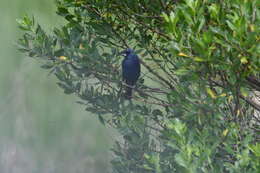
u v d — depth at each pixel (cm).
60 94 2144
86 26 1130
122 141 1850
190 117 880
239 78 834
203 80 854
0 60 2314
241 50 775
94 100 1118
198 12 787
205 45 769
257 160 797
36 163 1936
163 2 987
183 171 838
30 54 1134
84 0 1073
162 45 1091
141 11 1029
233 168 814
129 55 1120
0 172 1961
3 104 2130
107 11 1070
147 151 1038
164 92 1098
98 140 1905
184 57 823
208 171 816
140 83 1166
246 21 770
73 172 1905
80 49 1093
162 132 986
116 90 1130
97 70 1112
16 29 2523
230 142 874
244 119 980
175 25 796
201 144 834
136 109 1102
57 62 1116
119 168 1059
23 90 2195
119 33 1120
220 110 948
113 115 1110
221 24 819
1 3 2619
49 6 2575
